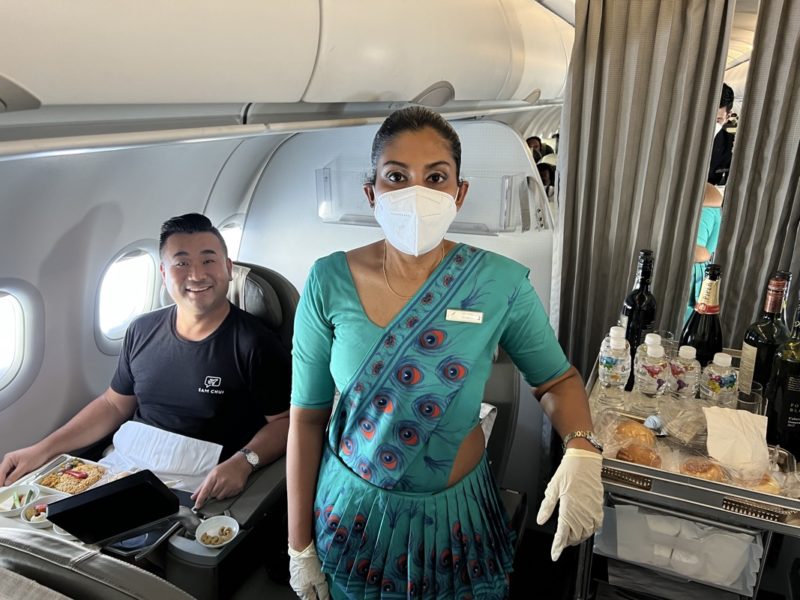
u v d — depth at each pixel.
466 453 1.07
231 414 1.76
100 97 0.78
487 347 0.99
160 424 1.80
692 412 1.24
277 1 0.95
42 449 1.69
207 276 1.65
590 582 1.37
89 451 1.85
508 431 1.63
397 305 0.99
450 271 0.99
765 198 1.37
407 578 1.02
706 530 1.13
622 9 1.37
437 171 0.93
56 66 0.68
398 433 0.98
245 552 1.42
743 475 1.08
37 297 1.66
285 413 1.76
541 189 1.95
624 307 1.50
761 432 1.13
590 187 1.57
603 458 1.12
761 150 1.36
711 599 1.22
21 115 0.77
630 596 1.33
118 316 2.10
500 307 0.98
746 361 1.30
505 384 1.64
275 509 1.54
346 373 1.00
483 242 2.05
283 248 2.45
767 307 1.28
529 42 2.03
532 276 2.00
